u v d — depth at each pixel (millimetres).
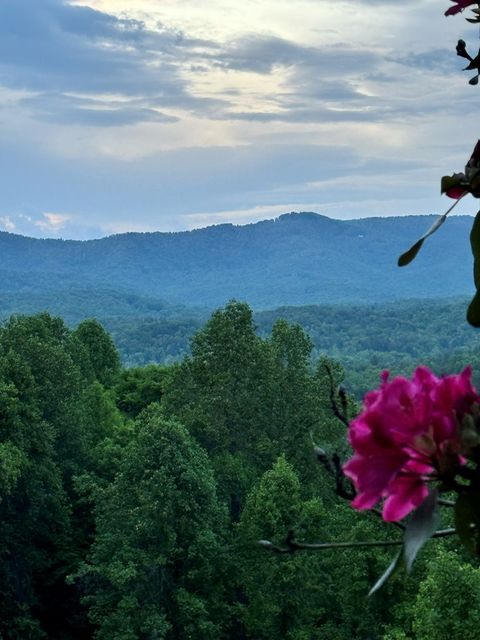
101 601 39250
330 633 35938
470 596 25656
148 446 40000
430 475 2332
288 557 37094
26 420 44375
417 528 2170
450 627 25531
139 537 38875
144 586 38844
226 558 39438
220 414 48938
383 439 2273
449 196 2789
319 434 48688
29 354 50562
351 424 2357
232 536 42031
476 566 31000
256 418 49688
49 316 66312
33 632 44531
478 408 2285
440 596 25797
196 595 38906
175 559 39312
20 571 45969
